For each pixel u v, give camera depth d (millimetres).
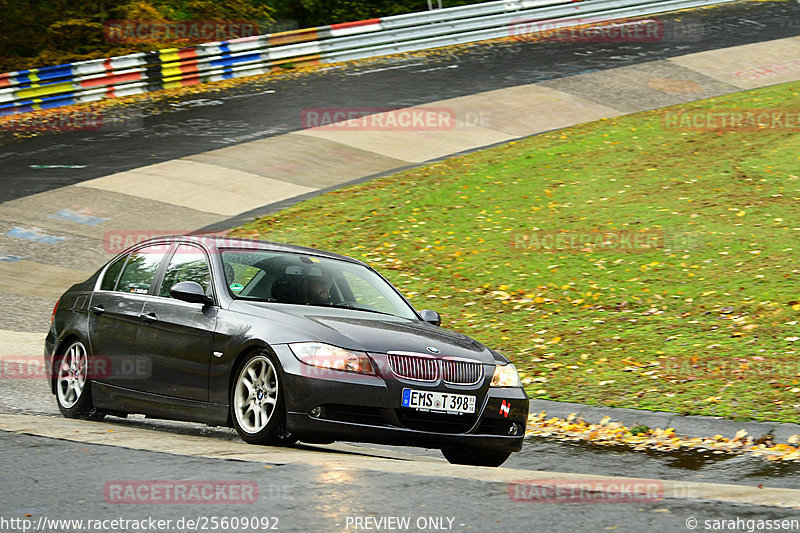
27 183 75562
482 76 108125
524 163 77875
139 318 27578
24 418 26422
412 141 87312
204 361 25344
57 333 30844
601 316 45594
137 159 82438
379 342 23828
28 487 17750
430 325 27109
